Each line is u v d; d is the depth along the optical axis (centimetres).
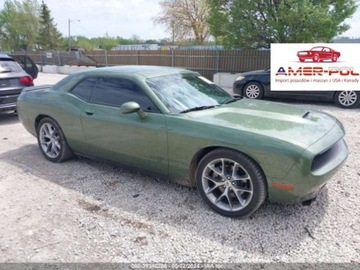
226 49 1337
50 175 394
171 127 306
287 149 252
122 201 325
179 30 3008
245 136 270
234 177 285
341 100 809
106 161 388
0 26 5356
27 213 304
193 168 312
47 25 5138
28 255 243
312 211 297
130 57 1812
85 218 293
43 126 443
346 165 407
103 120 359
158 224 282
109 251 246
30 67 1359
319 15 995
